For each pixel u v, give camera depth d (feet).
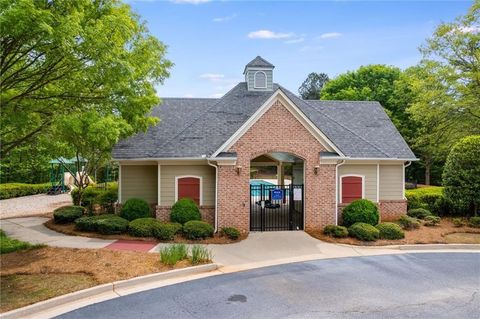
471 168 65.21
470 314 27.66
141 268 36.99
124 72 36.86
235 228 53.52
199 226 51.55
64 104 40.91
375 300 30.42
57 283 32.68
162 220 58.49
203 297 30.81
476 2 79.92
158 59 57.21
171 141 60.95
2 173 112.37
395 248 49.14
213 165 55.62
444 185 69.31
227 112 66.95
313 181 56.34
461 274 37.83
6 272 35.76
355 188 63.87
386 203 66.39
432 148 99.55
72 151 61.93
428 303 29.81
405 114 135.03
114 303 29.43
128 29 37.88
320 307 28.84
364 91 153.38
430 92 84.84
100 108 43.14
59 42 31.27
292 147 55.88
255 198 91.30
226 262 41.52
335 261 42.52
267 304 29.40
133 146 63.05
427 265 41.19
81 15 32.73
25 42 32.37
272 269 39.11
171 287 33.24
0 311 26.86
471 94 83.35
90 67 36.45
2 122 37.32
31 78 38.70
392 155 65.05
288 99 55.16
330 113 75.66
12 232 56.03
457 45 82.64
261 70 72.43
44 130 42.83
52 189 113.70
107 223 52.80
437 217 63.26
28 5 28.14
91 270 36.14
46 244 47.21
